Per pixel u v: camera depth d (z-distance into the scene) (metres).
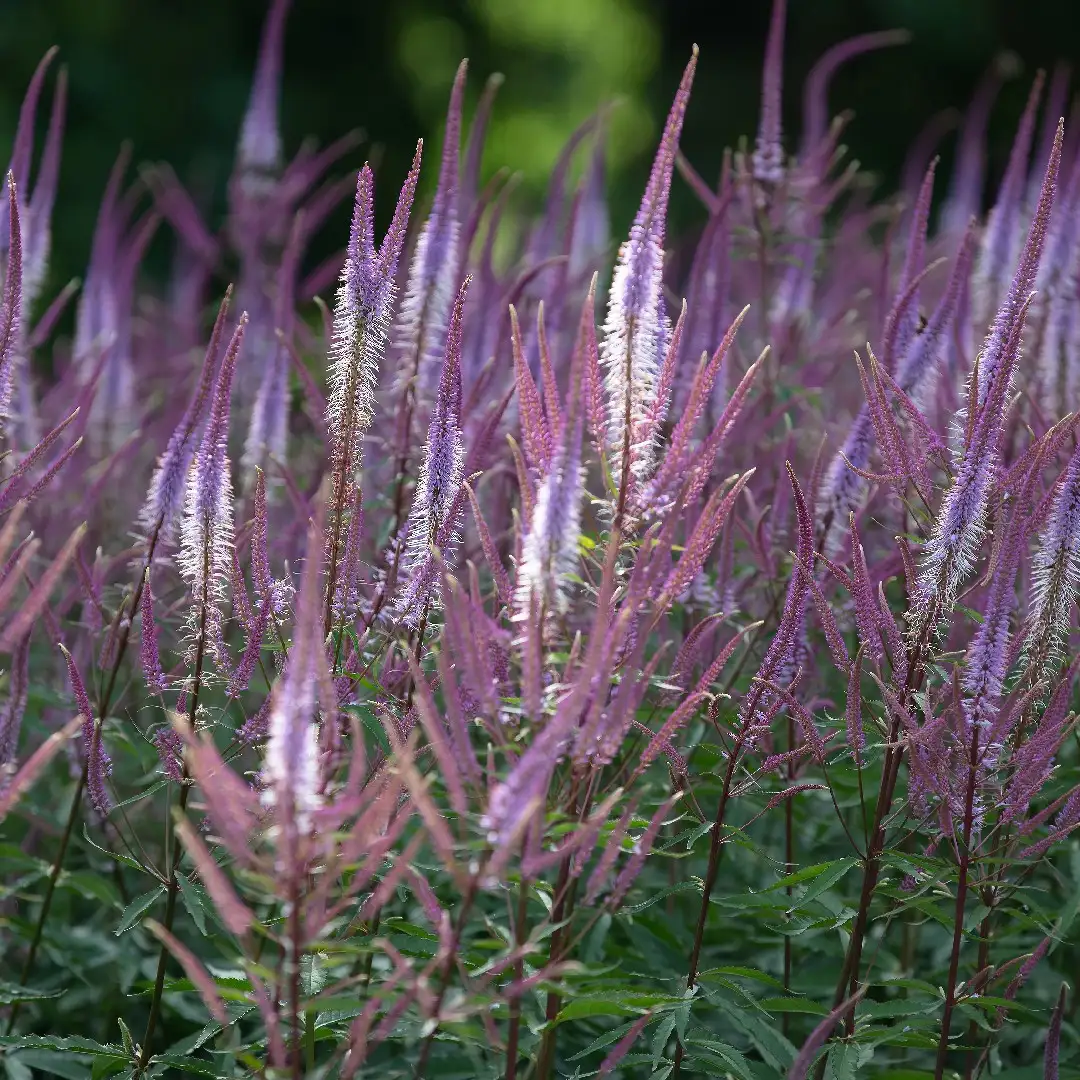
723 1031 6.77
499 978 5.44
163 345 12.09
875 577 6.07
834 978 6.74
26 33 27.47
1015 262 7.87
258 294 10.08
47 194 7.83
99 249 9.63
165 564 5.79
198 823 5.75
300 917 4.03
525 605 4.34
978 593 6.30
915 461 5.26
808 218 9.17
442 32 35.28
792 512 6.80
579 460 4.10
